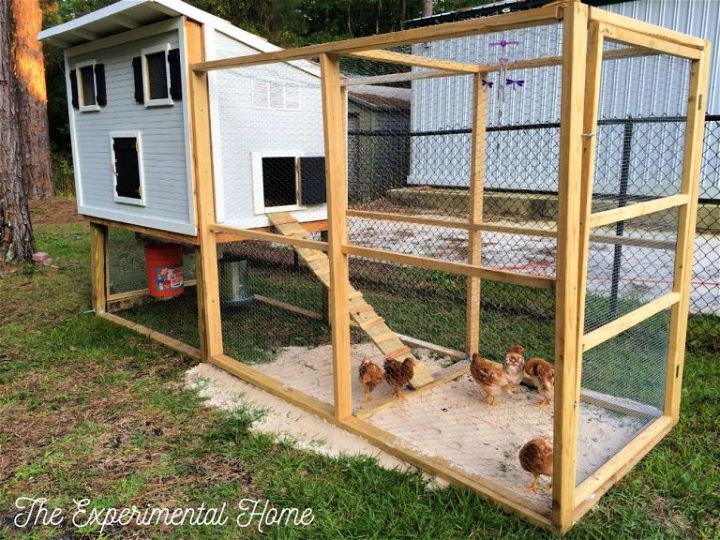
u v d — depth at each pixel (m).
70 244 9.12
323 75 2.94
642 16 8.28
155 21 4.04
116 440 3.29
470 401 3.70
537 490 2.66
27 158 13.62
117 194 4.97
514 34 3.76
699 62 2.89
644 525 2.46
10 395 3.87
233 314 5.61
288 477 2.89
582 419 3.28
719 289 5.39
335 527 2.49
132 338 4.99
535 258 6.89
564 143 2.10
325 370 4.25
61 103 20.91
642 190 3.24
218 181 4.09
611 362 3.10
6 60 7.16
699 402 3.53
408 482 2.79
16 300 6.16
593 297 2.79
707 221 6.36
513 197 8.12
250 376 3.98
